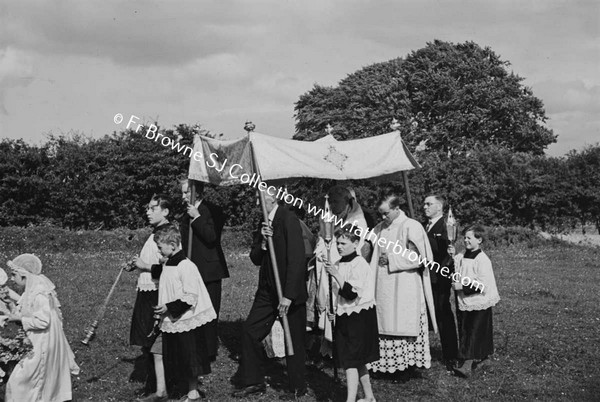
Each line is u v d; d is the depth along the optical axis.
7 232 26.00
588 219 46.25
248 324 8.03
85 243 26.34
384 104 51.31
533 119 54.03
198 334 7.41
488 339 8.80
